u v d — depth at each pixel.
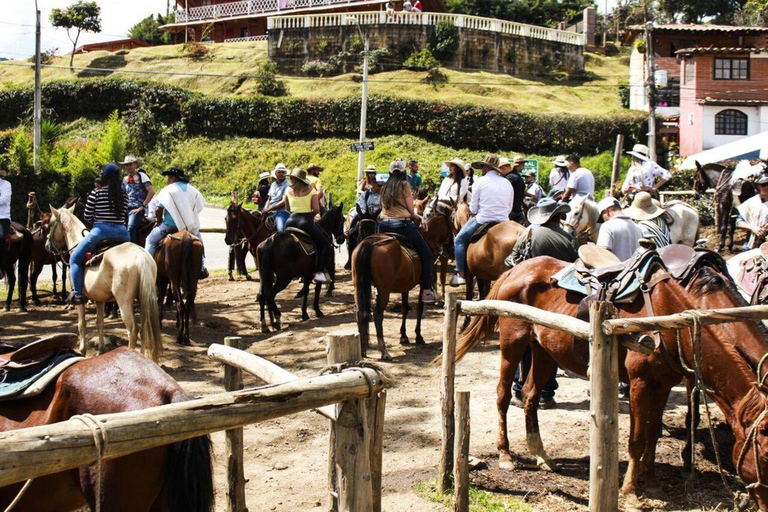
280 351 9.57
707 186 19.80
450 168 13.58
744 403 4.35
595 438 3.93
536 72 49.84
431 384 8.06
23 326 11.38
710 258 5.40
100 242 8.53
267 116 40.91
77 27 54.84
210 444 3.27
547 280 5.86
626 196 12.23
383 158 36.72
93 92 44.16
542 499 5.18
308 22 47.59
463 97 41.91
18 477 2.23
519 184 11.76
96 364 3.52
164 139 41.50
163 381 3.39
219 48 54.31
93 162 28.02
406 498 5.25
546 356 5.82
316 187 15.27
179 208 10.34
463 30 47.03
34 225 13.80
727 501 5.12
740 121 35.81
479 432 6.56
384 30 46.41
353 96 40.09
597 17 70.06
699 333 4.20
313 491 5.39
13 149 27.45
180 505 3.15
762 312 4.43
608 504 3.90
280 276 11.06
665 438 6.43
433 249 12.83
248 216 14.36
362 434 3.09
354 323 11.32
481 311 5.18
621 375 5.37
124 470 3.20
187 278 9.84
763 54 36.09
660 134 39.06
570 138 38.72
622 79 51.53
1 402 3.50
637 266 5.21
